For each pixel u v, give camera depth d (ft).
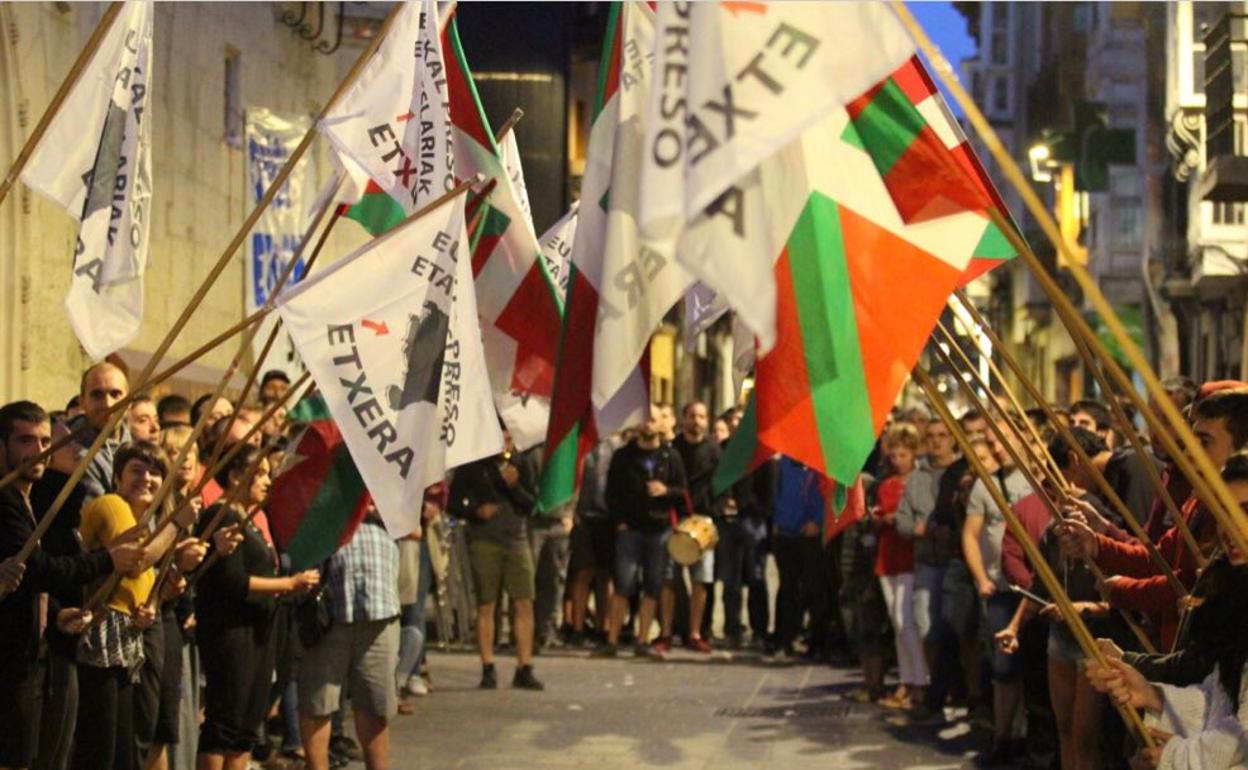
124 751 29.45
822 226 20.95
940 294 20.94
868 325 20.90
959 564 46.37
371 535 34.81
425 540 48.52
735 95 16.57
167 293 61.93
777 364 20.83
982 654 47.19
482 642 53.26
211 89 66.90
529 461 53.78
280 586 32.12
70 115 27.73
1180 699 21.15
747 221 16.52
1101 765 35.04
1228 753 20.47
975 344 26.21
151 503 27.22
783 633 63.87
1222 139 74.33
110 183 27.58
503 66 84.69
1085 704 33.53
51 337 51.62
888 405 20.81
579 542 65.87
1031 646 40.57
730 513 65.10
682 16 17.01
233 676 31.86
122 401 25.44
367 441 26.43
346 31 80.12
